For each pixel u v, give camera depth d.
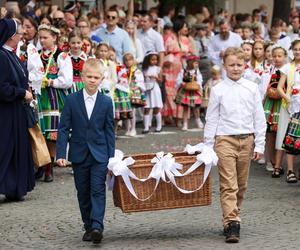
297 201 15.91
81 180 12.78
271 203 15.70
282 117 18.44
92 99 12.80
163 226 13.87
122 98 23.52
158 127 26.03
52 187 17.31
